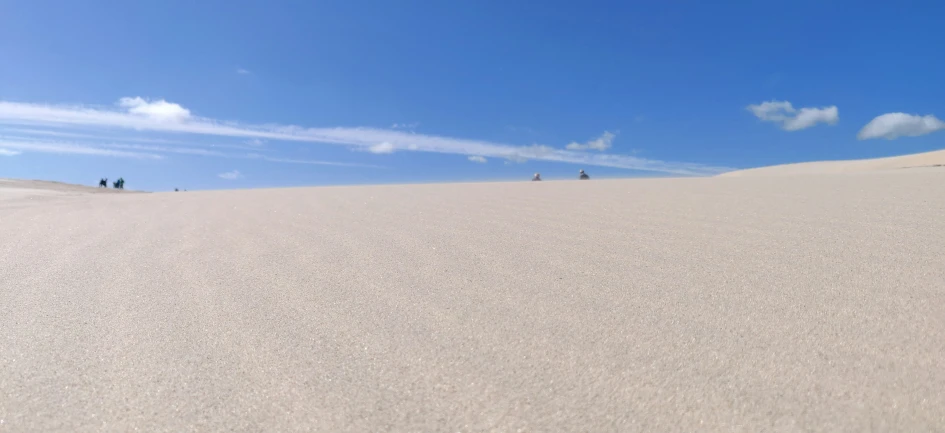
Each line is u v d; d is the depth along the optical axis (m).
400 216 4.39
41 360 1.65
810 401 1.29
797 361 1.49
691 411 1.28
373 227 3.90
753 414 1.25
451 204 5.07
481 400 1.37
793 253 2.61
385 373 1.53
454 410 1.33
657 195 5.11
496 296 2.18
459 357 1.61
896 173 6.64
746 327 1.74
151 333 1.86
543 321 1.88
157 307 2.15
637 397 1.35
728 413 1.26
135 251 3.26
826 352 1.53
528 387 1.42
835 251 2.58
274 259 2.98
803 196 4.48
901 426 1.18
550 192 5.90
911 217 3.24
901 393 1.30
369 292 2.30
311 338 1.79
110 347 1.74
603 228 3.53
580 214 4.14
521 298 2.14
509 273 2.52
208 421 1.31
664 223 3.59
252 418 1.32
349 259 2.92
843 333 1.65
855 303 1.89
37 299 2.28
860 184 5.13
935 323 1.67
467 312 2.00
